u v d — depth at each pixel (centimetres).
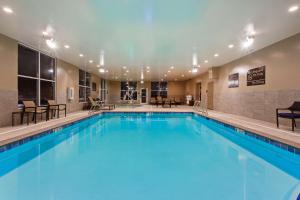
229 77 1001
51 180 299
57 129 608
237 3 366
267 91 688
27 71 702
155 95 2241
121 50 744
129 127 794
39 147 493
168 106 1702
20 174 324
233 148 491
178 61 981
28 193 260
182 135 641
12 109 596
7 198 247
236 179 306
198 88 1720
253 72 774
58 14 418
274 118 651
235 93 932
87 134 655
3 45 559
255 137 516
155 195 253
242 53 793
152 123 901
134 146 500
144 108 1430
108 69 1284
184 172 331
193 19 441
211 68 1152
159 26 486
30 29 511
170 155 426
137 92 2236
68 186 280
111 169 344
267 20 447
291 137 433
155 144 521
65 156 418
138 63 1044
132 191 264
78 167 355
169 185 283
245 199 244
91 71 1381
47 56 844
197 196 251
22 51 673
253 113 775
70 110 1067
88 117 884
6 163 383
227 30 514
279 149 428
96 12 407
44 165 366
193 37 573
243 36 564
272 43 644
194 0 356
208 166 362
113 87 2216
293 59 563
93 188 272
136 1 361
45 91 827
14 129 521
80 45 672
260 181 299
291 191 268
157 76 1730
